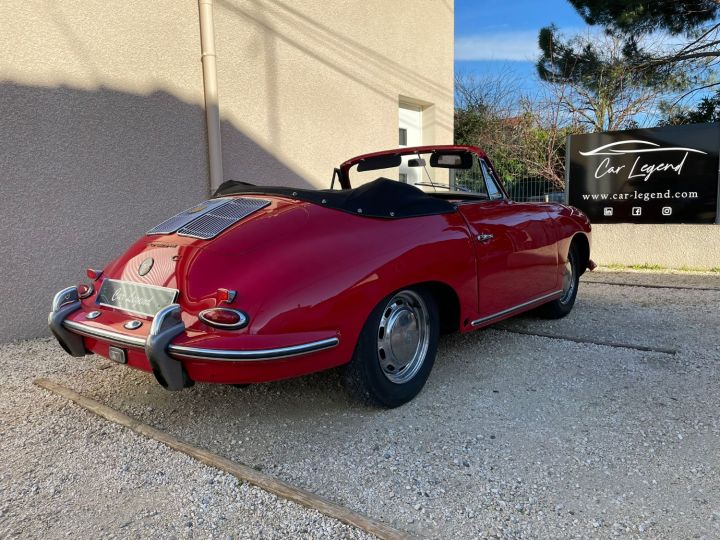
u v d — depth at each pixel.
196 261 2.48
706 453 2.36
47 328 4.51
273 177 6.32
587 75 14.24
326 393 3.17
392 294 2.73
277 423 2.81
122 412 2.99
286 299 2.33
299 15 6.49
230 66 5.75
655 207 7.60
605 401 2.95
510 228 3.63
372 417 2.83
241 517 2.01
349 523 1.93
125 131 4.91
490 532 1.89
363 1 7.42
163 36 5.13
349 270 2.52
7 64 4.16
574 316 4.89
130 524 1.99
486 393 3.11
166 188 5.24
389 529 1.88
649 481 2.16
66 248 4.57
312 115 6.76
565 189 8.16
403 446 2.52
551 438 2.55
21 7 4.21
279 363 2.31
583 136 7.94
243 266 2.39
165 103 5.19
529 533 1.88
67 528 1.97
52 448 2.58
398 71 8.17
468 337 4.26
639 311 5.01
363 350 2.63
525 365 3.57
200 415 2.94
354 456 2.44
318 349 2.38
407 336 2.94
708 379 3.22
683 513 1.95
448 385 3.25
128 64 4.89
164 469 2.37
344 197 2.80
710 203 7.29
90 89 4.66
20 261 4.32
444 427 2.69
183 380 2.36
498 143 15.52
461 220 3.25
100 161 4.75
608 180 7.84
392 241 2.75
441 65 9.19
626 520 1.93
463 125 17.97
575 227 4.54
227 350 2.21
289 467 2.37
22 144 4.28
